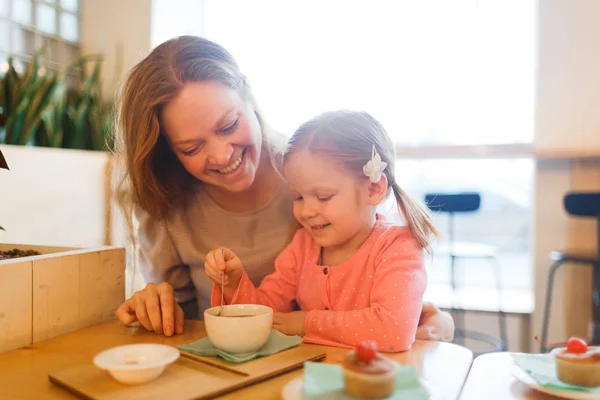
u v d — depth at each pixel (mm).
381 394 576
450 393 616
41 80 2242
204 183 1261
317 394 584
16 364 722
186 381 627
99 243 2213
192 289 1325
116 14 2908
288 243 1163
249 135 1057
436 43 2836
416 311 821
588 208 2111
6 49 2420
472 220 2900
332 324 818
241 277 944
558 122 2588
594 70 2527
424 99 2857
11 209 1831
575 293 2557
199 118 981
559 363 641
